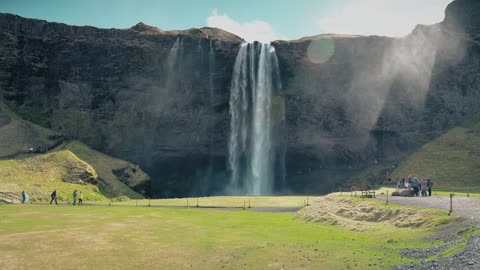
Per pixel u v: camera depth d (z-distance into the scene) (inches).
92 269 738.8
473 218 906.1
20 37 3848.4
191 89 3604.8
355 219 1267.2
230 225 1328.7
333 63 3533.5
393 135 3575.3
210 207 1950.1
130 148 3636.8
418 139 3535.9
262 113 3617.1
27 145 3248.0
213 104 3607.3
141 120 3659.0
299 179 3663.9
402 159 3410.4
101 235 1084.5
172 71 3629.4
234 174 3688.5
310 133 3513.8
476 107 3526.1
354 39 3597.4
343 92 3516.2
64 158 3019.2
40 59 3846.0
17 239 1002.7
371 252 835.4
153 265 770.2
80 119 3722.9
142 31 4010.8
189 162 3678.6
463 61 3612.2
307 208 1600.6
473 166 2832.2
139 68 3695.9
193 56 3604.8
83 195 2608.3
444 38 3668.8
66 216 1504.7
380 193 1830.7
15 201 2207.2
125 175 3250.5
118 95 3735.2
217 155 3641.7
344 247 912.9
